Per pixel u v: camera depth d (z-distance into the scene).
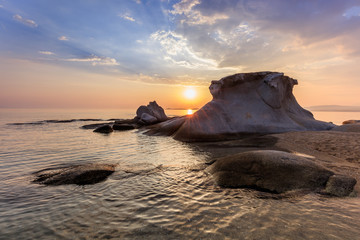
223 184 4.72
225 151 8.76
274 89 13.50
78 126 25.78
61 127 24.19
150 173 5.80
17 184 5.00
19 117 49.75
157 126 19.02
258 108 13.39
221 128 12.45
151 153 8.89
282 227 2.75
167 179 5.25
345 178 4.11
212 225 2.90
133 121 29.61
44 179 5.32
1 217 3.33
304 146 8.38
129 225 2.98
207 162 6.77
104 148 10.30
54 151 9.52
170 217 3.21
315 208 3.32
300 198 3.76
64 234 2.78
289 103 15.65
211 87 15.22
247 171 4.84
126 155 8.53
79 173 5.41
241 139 11.38
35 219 3.25
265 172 4.62
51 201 3.96
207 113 13.48
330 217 2.99
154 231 2.80
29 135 16.30
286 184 4.23
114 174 5.75
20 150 9.82
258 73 14.41
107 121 36.38
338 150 7.40
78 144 11.70
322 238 2.45
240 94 14.25
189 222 3.02
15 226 3.04
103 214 3.36
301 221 2.90
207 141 12.09
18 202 3.92
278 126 12.35
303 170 4.46
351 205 3.39
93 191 4.47
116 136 15.80
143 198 4.04
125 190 4.50
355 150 7.19
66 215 3.36
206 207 3.54
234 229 2.76
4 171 6.24
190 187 4.64
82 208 3.62
